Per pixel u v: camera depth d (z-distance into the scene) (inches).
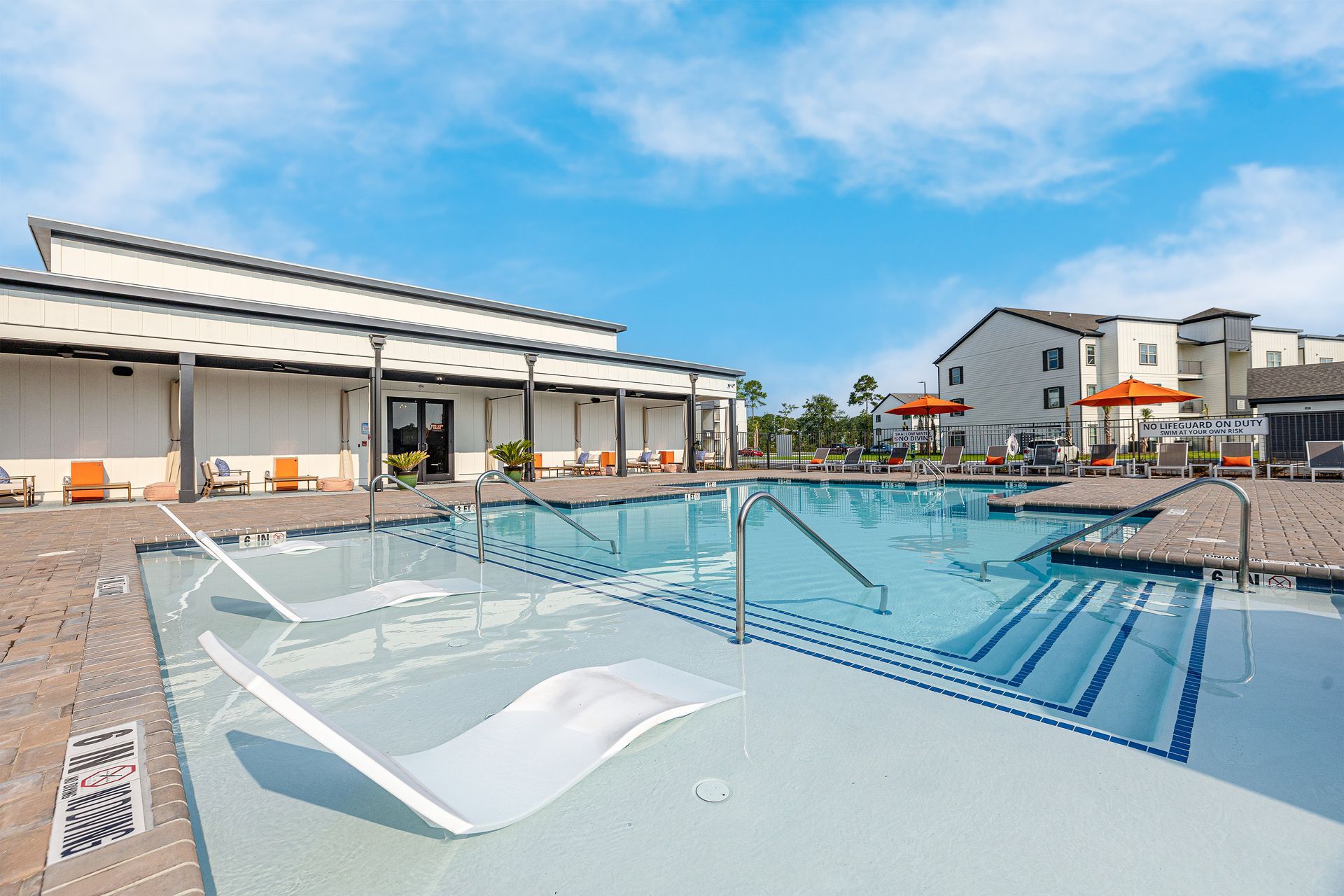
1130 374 1043.3
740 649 139.0
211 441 507.2
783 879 63.9
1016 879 63.4
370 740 97.0
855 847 69.1
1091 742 93.7
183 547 271.7
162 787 66.8
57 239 502.0
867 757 89.5
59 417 449.4
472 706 110.6
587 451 773.9
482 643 146.3
